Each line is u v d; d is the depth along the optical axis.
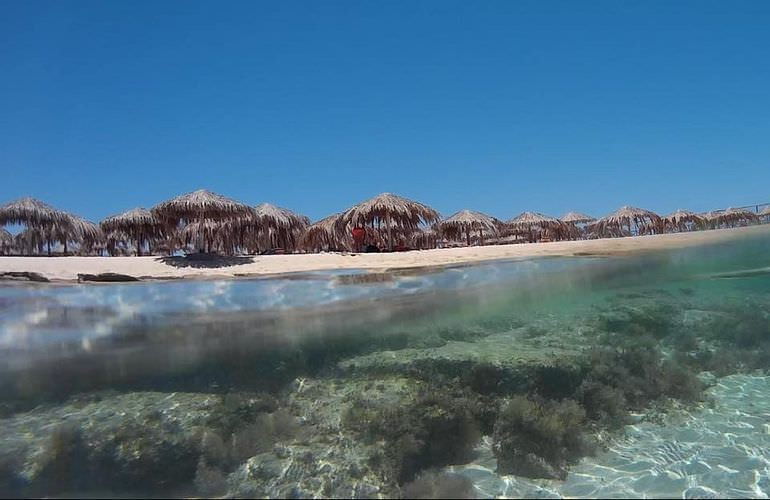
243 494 7.16
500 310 16.80
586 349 11.70
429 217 18.38
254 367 15.56
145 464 7.91
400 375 10.98
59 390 15.16
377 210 17.44
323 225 22.34
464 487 6.89
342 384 11.62
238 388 13.35
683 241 14.36
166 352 14.12
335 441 8.58
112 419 10.51
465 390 9.59
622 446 8.56
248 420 9.81
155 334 12.59
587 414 9.37
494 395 9.62
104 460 8.06
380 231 18.75
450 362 10.57
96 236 21.61
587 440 8.41
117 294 10.80
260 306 11.77
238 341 14.28
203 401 11.73
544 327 17.16
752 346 15.38
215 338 13.65
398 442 7.88
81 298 10.62
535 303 16.83
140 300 10.95
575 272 14.27
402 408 8.77
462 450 8.20
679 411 10.05
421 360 11.06
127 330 11.97
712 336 16.12
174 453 8.10
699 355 13.91
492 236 28.64
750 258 16.14
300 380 12.41
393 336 16.22
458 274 12.66
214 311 11.56
